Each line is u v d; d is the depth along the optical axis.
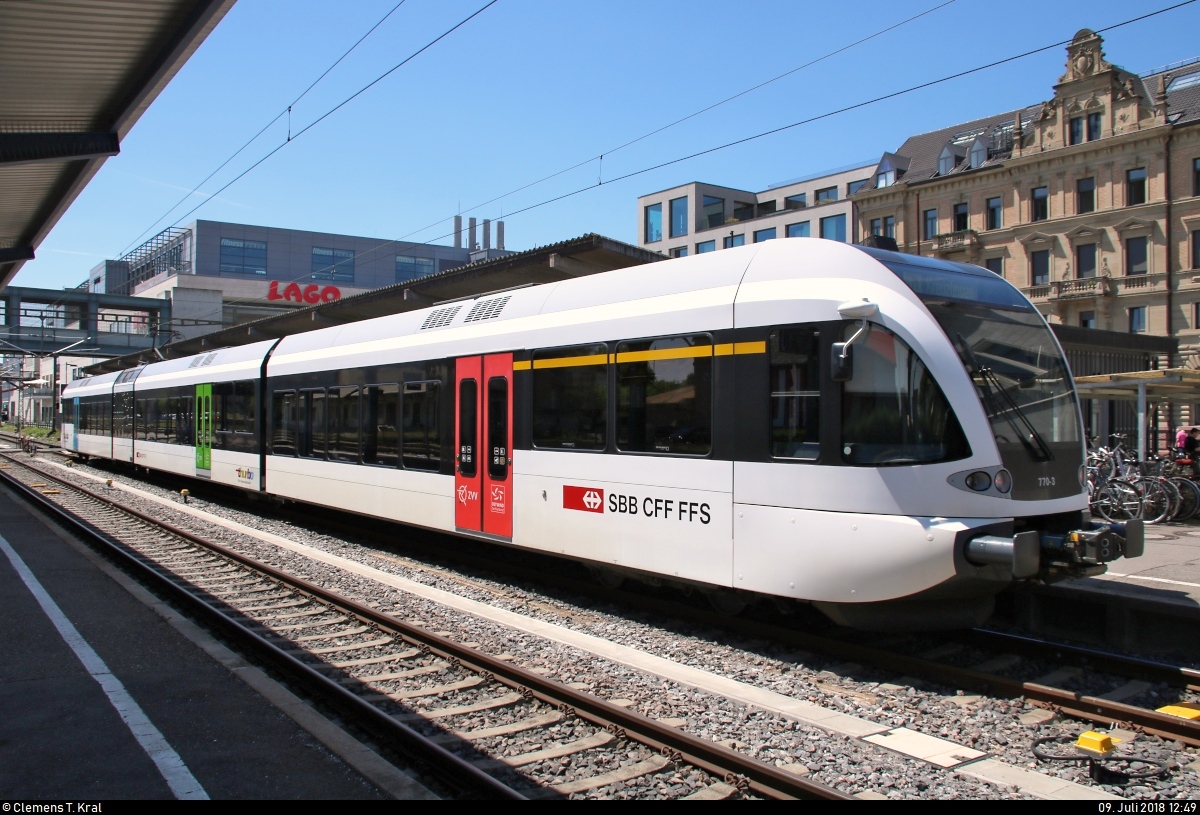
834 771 4.66
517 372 9.30
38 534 13.69
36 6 9.34
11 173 15.77
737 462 7.01
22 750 4.84
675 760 4.72
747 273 7.25
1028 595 7.93
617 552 8.03
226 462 16.64
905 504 6.23
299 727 5.26
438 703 5.80
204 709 5.56
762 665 6.75
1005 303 7.13
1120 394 15.16
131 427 23.42
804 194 60.88
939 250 45.00
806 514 6.58
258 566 10.41
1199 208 36.34
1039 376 6.95
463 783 4.47
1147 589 7.60
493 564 10.57
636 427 7.90
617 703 5.77
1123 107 38.53
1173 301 37.00
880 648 7.07
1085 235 39.53
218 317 61.22
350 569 10.69
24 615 8.13
